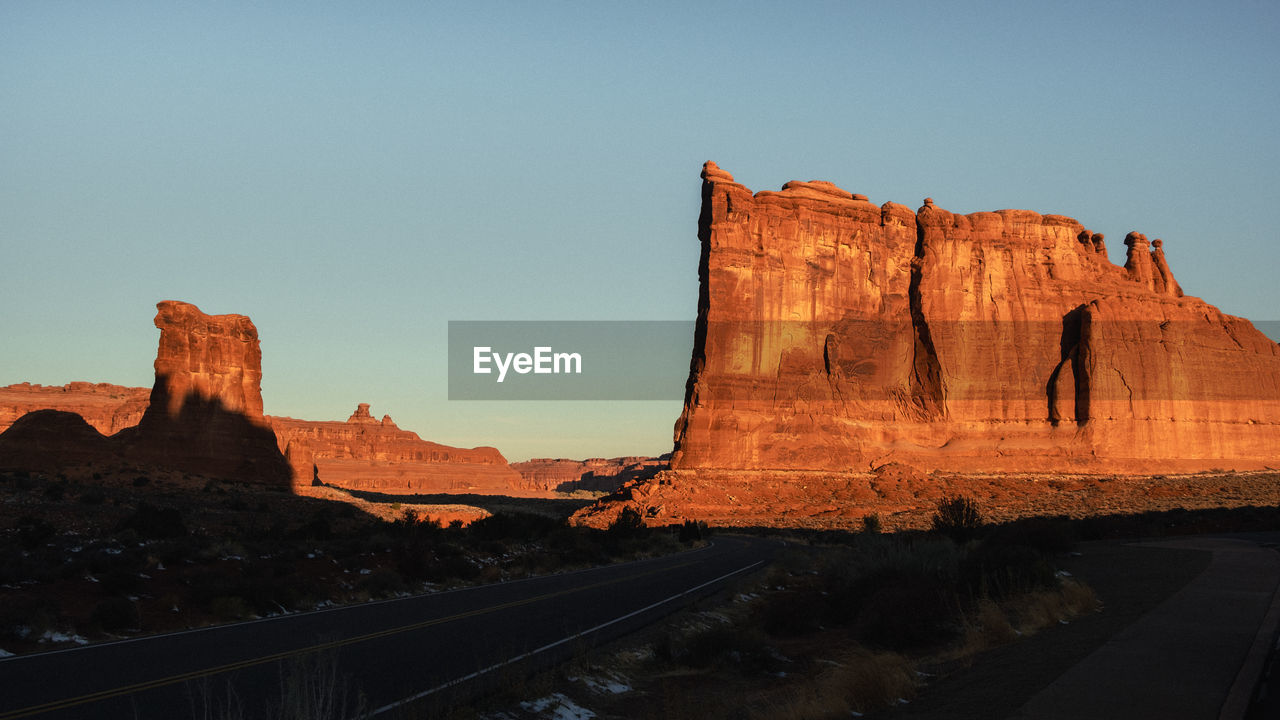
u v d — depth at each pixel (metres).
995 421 108.56
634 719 13.30
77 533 52.72
